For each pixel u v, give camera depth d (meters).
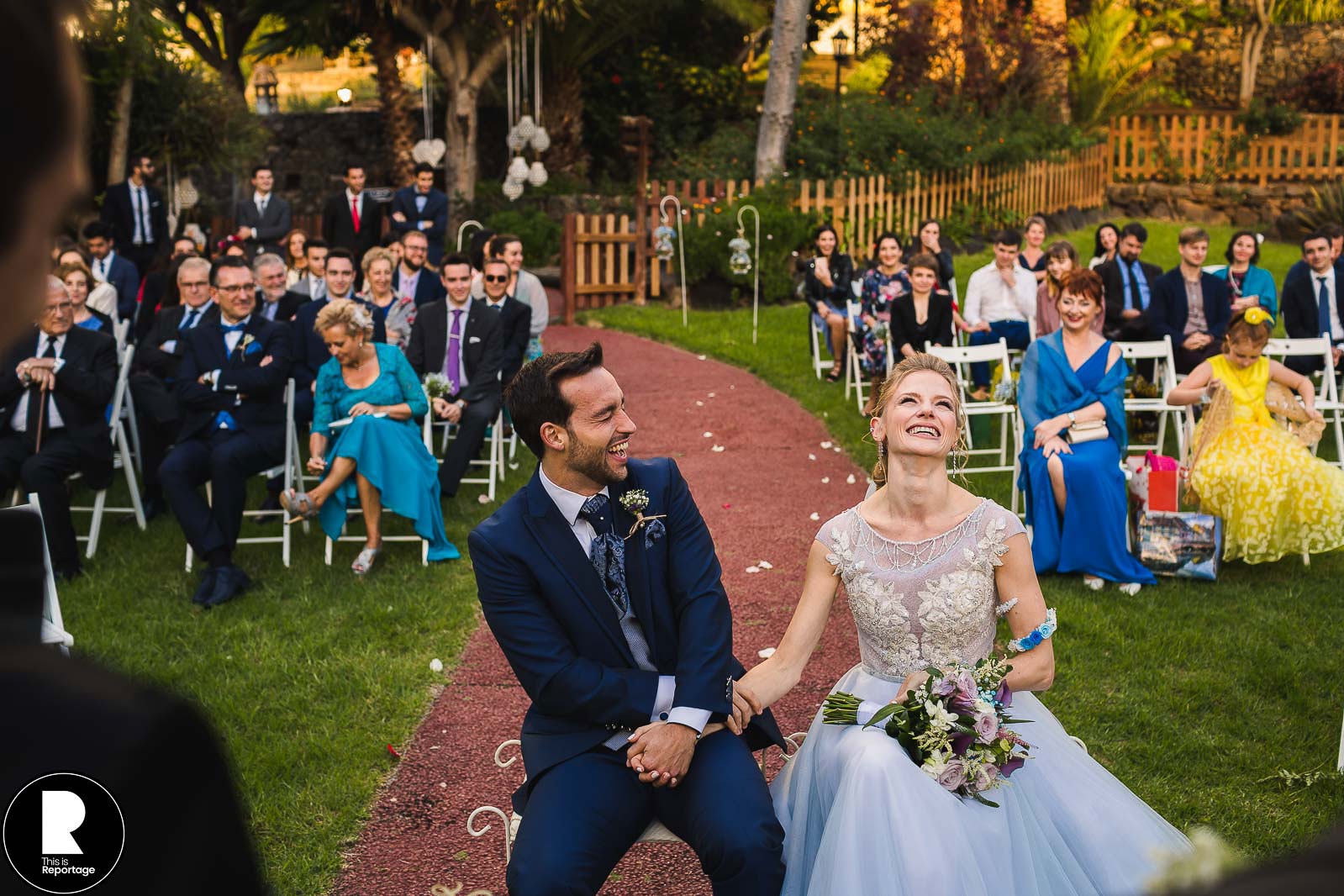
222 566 6.05
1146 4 23.95
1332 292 8.54
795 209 14.99
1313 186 19.84
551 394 3.09
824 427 9.13
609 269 14.84
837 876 2.69
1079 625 5.31
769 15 23.50
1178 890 0.50
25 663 0.58
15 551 0.58
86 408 6.54
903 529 3.25
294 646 5.34
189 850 0.61
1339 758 4.09
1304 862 0.46
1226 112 22.56
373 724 4.62
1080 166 20.44
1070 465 5.85
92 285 7.31
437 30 18.06
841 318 10.30
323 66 28.69
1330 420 8.44
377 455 6.21
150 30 14.34
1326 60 22.72
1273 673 4.79
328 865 3.71
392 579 6.23
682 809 3.00
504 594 3.14
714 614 3.18
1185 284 8.54
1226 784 4.03
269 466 6.43
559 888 2.78
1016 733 3.09
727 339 12.40
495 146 22.05
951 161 17.52
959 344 10.28
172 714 0.62
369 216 13.86
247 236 12.69
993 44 21.50
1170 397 6.40
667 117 22.23
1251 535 5.89
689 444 8.81
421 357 7.65
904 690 3.04
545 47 20.39
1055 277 8.66
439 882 3.62
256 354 6.47
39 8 0.46
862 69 26.53
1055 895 2.91
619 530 3.21
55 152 0.46
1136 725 4.44
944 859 2.66
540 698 3.11
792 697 4.77
